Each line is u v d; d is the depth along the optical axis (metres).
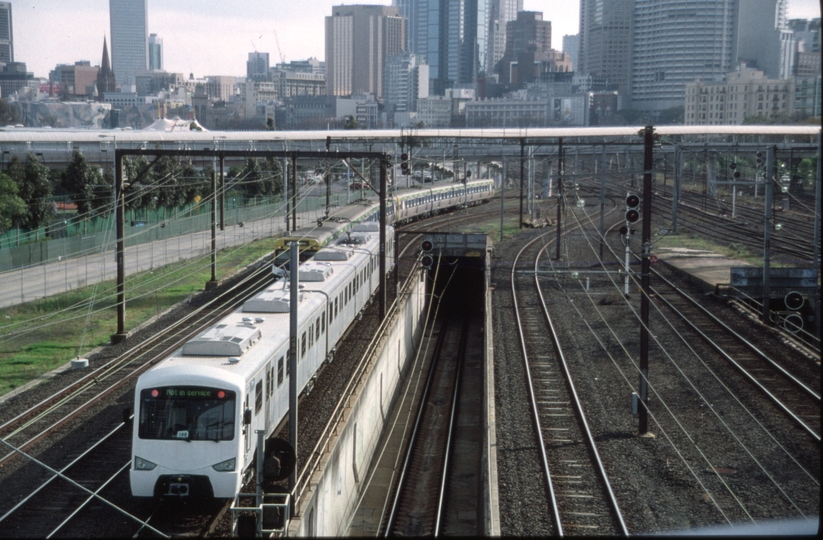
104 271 46.28
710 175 78.75
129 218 62.75
